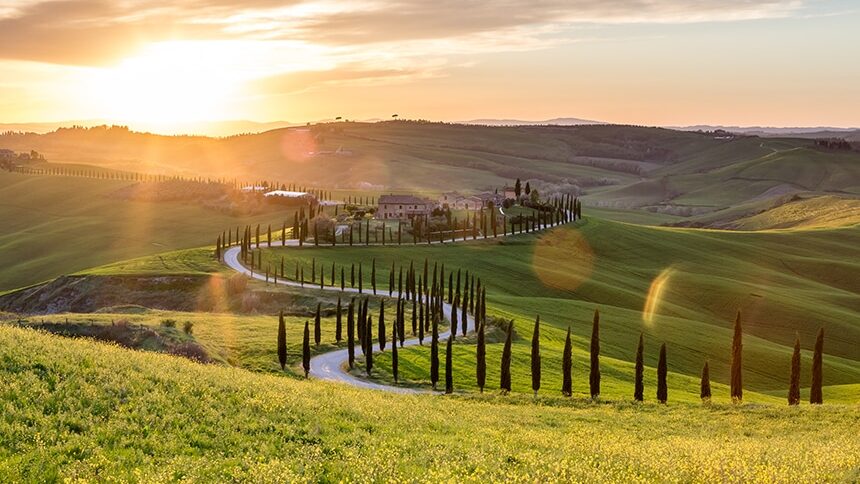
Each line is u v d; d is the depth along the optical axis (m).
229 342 108.00
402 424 40.22
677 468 32.62
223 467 29.19
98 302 170.88
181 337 95.06
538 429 46.59
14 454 28.59
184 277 177.12
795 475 30.86
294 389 47.28
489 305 161.00
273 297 162.38
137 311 133.38
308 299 160.00
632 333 155.25
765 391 131.50
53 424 31.98
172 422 34.34
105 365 41.72
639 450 37.81
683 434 51.97
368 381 94.44
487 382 93.75
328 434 35.47
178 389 39.88
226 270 188.25
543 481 29.23
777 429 56.69
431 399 63.12
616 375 104.69
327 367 100.69
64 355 41.94
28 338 45.31
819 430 56.00
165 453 30.48
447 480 28.22
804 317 197.88
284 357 96.12
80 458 29.08
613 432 49.25
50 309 173.38
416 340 122.62
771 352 152.25
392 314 146.00
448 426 41.75
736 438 50.22
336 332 117.44
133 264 197.75
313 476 28.62
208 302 168.00
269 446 32.38
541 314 162.12
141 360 46.16
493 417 50.56
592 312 171.00
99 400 35.62
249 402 39.47
